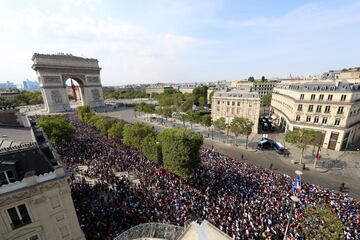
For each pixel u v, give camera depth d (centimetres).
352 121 5875
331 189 3781
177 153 3541
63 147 5491
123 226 2545
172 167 3666
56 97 12631
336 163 4966
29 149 2073
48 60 12056
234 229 2431
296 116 6412
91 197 3241
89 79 14438
